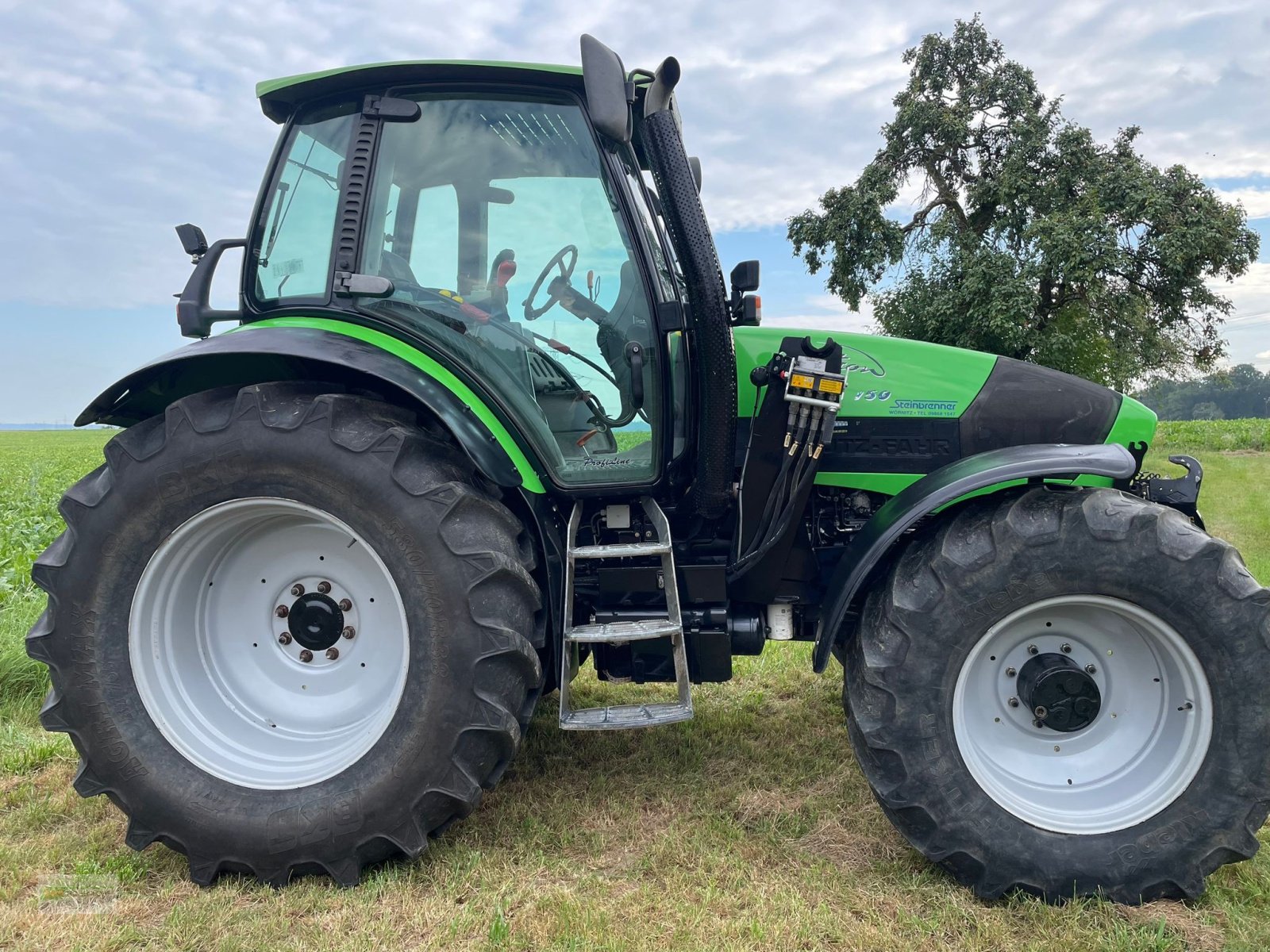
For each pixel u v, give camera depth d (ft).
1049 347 68.39
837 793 9.11
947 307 70.90
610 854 7.93
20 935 6.72
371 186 8.31
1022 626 7.68
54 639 7.60
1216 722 7.07
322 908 7.13
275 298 8.51
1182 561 7.02
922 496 7.72
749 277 8.20
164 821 7.50
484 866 7.66
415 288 8.38
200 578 8.13
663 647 8.61
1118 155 77.82
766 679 12.80
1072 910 6.98
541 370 8.52
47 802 8.92
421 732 7.33
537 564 8.14
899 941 6.58
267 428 7.41
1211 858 7.06
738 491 8.71
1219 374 77.56
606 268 8.44
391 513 7.33
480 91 8.32
